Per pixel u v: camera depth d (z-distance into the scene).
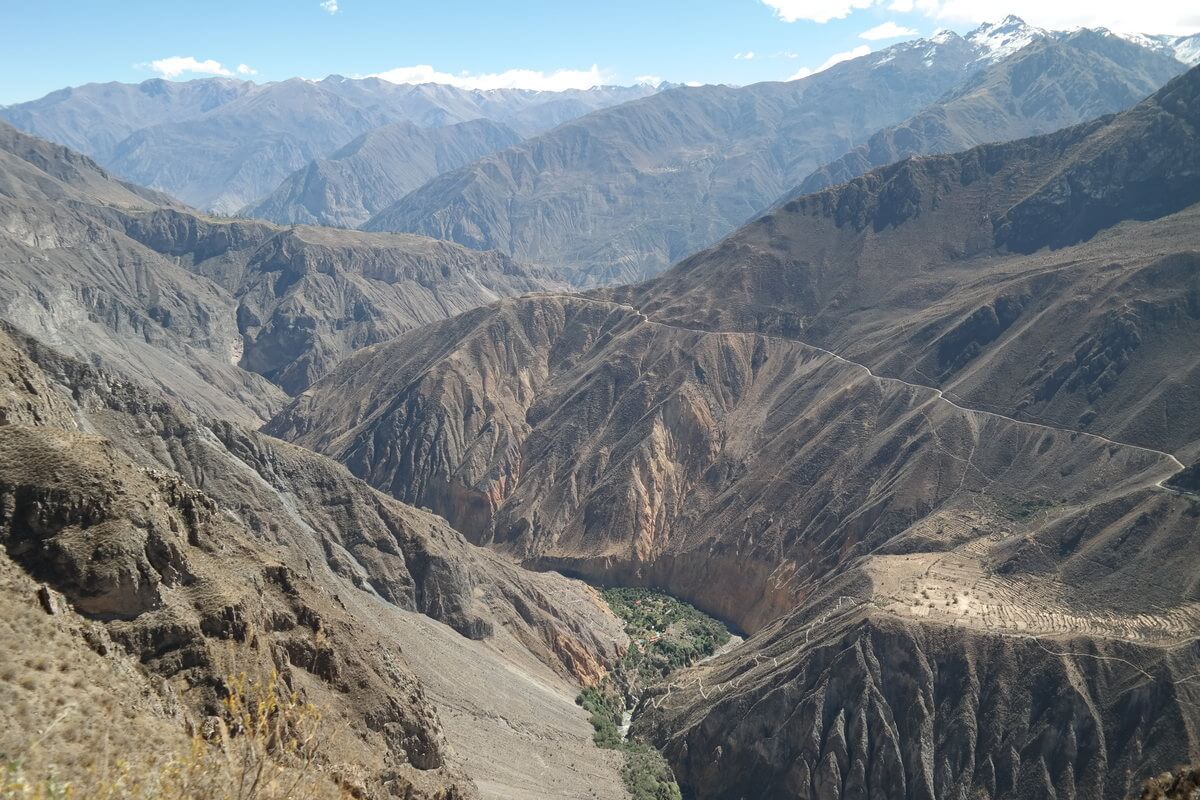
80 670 28.73
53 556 37.56
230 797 19.62
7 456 39.19
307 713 22.06
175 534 44.47
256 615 44.28
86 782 22.88
